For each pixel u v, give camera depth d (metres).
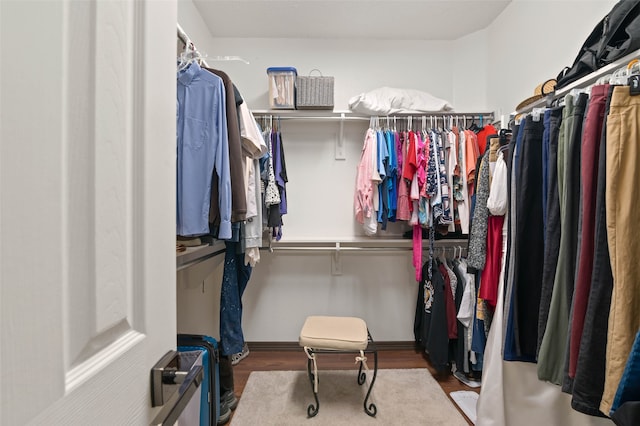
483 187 1.34
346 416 1.46
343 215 2.25
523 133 1.08
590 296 0.77
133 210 0.38
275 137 1.89
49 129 0.26
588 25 1.34
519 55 1.78
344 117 2.06
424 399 1.59
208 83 0.98
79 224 0.29
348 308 2.25
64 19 0.27
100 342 0.31
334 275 2.25
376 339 2.24
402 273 2.25
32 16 0.24
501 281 1.19
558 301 0.92
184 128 0.96
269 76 1.96
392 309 2.25
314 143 2.24
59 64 0.27
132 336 0.37
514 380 1.13
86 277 0.29
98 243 0.31
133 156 0.38
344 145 2.24
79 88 0.29
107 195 0.33
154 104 0.42
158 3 0.44
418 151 1.85
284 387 1.70
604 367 0.74
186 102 0.97
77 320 0.28
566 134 0.91
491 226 1.31
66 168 0.27
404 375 1.83
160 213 0.44
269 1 1.86
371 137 1.92
